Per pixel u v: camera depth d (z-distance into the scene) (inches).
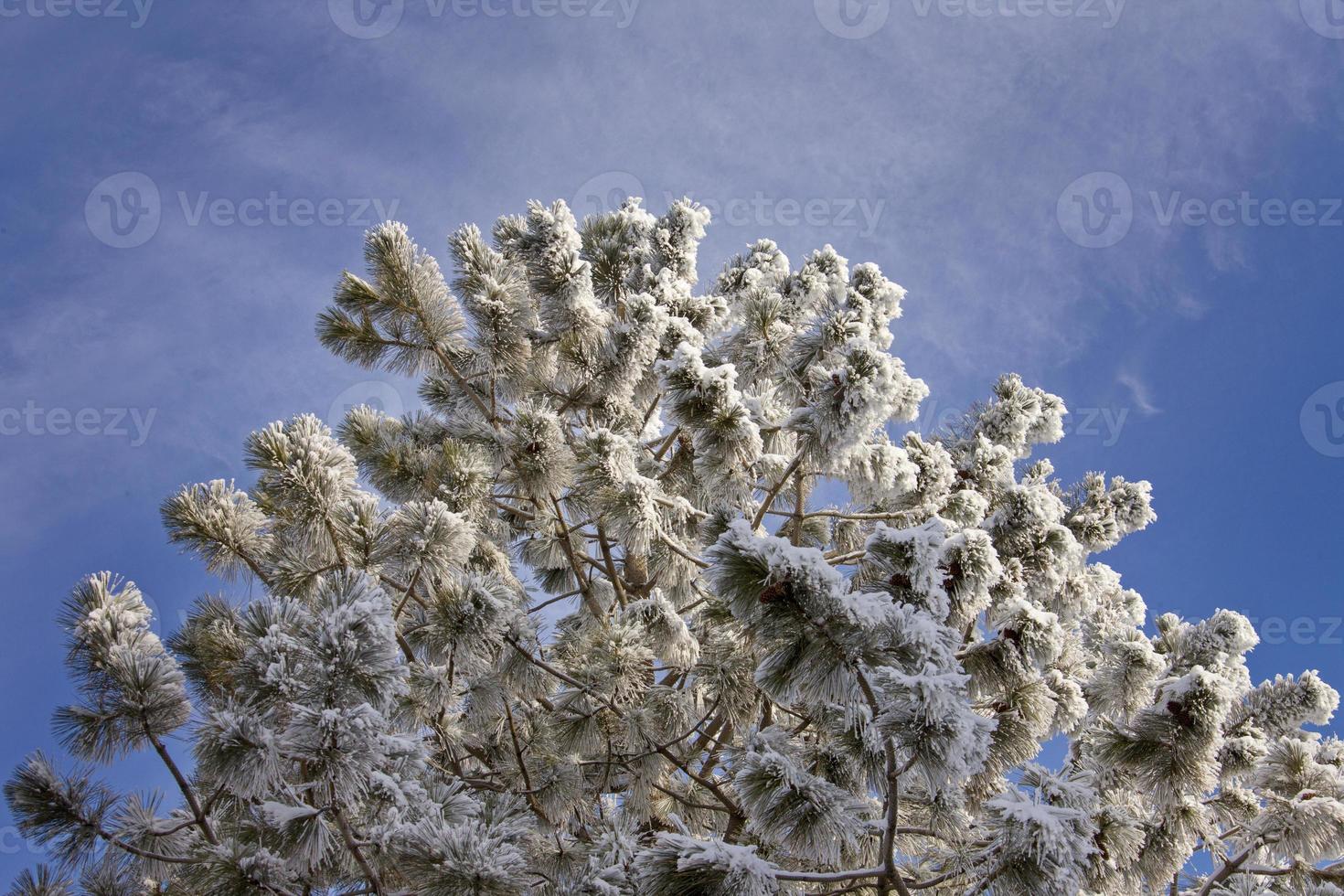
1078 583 281.7
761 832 148.6
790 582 126.6
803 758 190.2
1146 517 289.9
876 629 125.6
